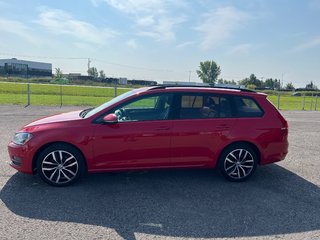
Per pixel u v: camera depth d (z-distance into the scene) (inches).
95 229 131.1
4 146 268.5
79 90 1266.0
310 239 128.8
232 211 153.3
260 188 186.9
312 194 179.5
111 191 174.1
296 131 430.0
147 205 156.9
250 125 193.3
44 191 170.7
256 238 128.4
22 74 3132.4
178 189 180.5
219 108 193.2
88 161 177.5
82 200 160.6
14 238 121.6
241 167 195.8
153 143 181.2
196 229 134.1
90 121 178.7
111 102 193.9
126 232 129.5
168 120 184.4
